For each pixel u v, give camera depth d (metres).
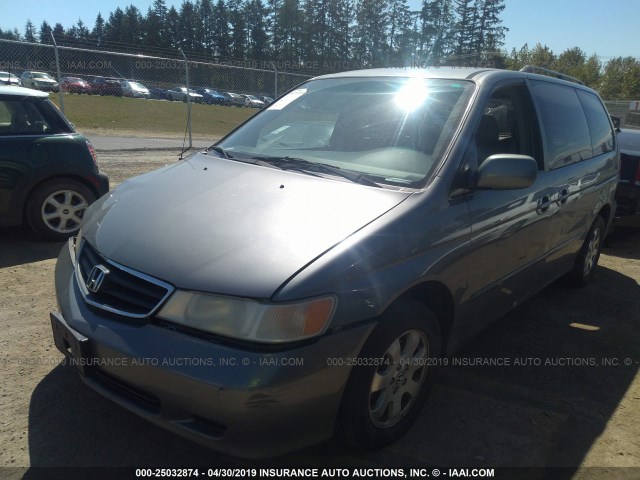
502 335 3.97
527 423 2.87
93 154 5.64
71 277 2.56
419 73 3.52
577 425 2.88
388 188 2.65
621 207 6.58
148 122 21.84
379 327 2.27
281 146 3.38
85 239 2.67
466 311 2.90
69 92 25.77
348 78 3.78
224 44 75.88
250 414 1.97
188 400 2.02
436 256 2.52
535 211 3.40
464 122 2.95
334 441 2.60
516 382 3.29
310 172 2.90
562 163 3.89
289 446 2.09
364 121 3.26
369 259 2.23
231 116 26.62
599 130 4.82
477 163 2.93
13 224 5.25
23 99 5.22
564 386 3.28
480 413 2.94
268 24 71.06
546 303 4.64
